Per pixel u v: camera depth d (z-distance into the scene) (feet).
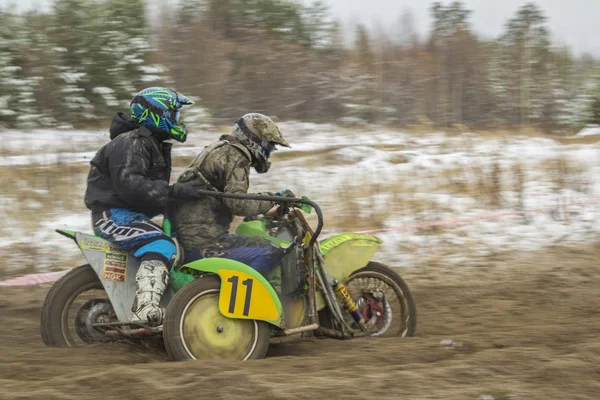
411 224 62.44
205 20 142.10
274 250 31.60
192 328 28.89
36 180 67.15
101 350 30.07
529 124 163.22
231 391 23.25
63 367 27.50
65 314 30.96
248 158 31.58
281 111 141.79
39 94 111.14
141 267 29.71
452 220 64.23
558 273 51.26
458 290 46.37
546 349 29.04
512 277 50.08
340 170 81.10
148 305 28.96
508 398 23.02
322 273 32.55
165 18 136.67
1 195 62.23
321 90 146.82
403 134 119.14
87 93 115.75
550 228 63.93
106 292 30.37
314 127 126.00
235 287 29.35
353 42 166.71
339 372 26.16
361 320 33.37
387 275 34.91
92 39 116.98
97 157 31.17
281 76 144.46
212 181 31.17
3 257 49.85
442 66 171.22
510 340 32.68
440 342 31.94
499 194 72.02
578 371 25.57
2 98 105.19
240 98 139.74
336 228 59.98
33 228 56.08
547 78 185.06
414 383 24.35
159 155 30.96
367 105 147.13
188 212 31.27
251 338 29.84
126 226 30.32
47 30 115.75
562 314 41.14
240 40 148.66
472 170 81.82
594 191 76.69
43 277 45.27
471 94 172.14
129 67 120.26
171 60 133.18
